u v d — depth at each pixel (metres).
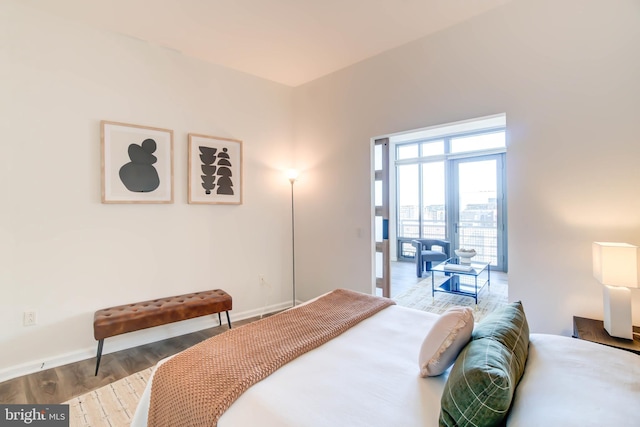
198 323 3.44
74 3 2.47
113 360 2.73
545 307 2.43
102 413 2.00
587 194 2.26
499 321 1.40
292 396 1.23
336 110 3.79
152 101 3.11
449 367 1.39
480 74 2.71
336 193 3.81
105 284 2.85
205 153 3.45
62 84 2.64
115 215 2.91
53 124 2.60
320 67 3.69
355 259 3.64
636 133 2.09
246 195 3.82
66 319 2.67
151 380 1.50
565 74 2.33
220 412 1.17
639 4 2.08
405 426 1.08
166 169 3.17
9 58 2.43
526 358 1.29
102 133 2.81
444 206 6.74
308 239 4.14
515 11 2.53
